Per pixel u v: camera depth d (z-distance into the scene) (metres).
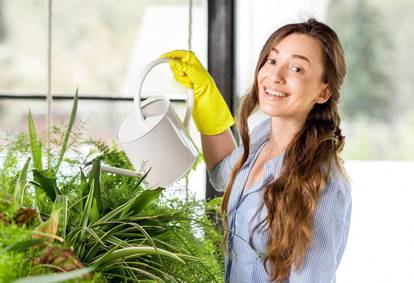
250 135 1.70
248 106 1.66
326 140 1.56
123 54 2.54
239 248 1.56
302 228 1.47
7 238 0.92
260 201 1.55
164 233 1.26
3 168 1.27
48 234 0.95
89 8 2.53
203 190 2.32
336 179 1.54
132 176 1.41
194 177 2.31
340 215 1.52
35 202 1.25
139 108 1.43
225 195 1.64
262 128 1.70
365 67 2.49
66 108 2.52
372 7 2.46
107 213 1.31
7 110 2.53
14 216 0.98
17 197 1.18
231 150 1.72
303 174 1.51
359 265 2.57
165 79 2.52
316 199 1.49
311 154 1.53
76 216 1.22
